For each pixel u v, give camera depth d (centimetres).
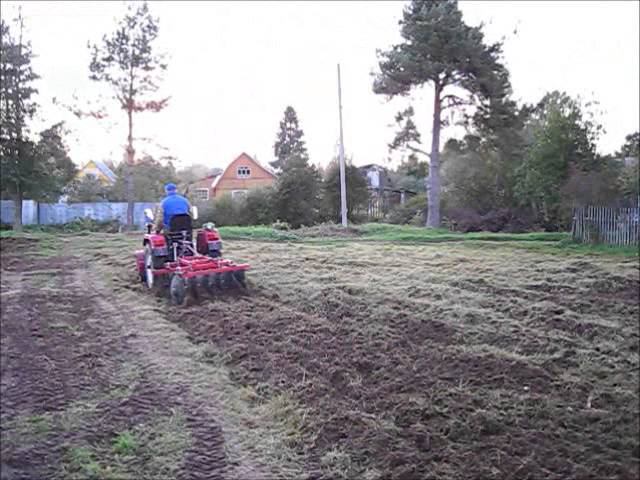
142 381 586
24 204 3044
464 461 441
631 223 1688
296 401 546
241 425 504
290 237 1978
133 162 2809
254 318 806
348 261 1346
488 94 2502
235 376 605
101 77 2659
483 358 637
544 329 767
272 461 450
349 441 475
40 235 2142
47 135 2522
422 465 437
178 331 756
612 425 493
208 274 935
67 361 638
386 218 2945
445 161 2941
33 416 504
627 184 1959
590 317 828
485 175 2773
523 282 1077
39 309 869
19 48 2459
